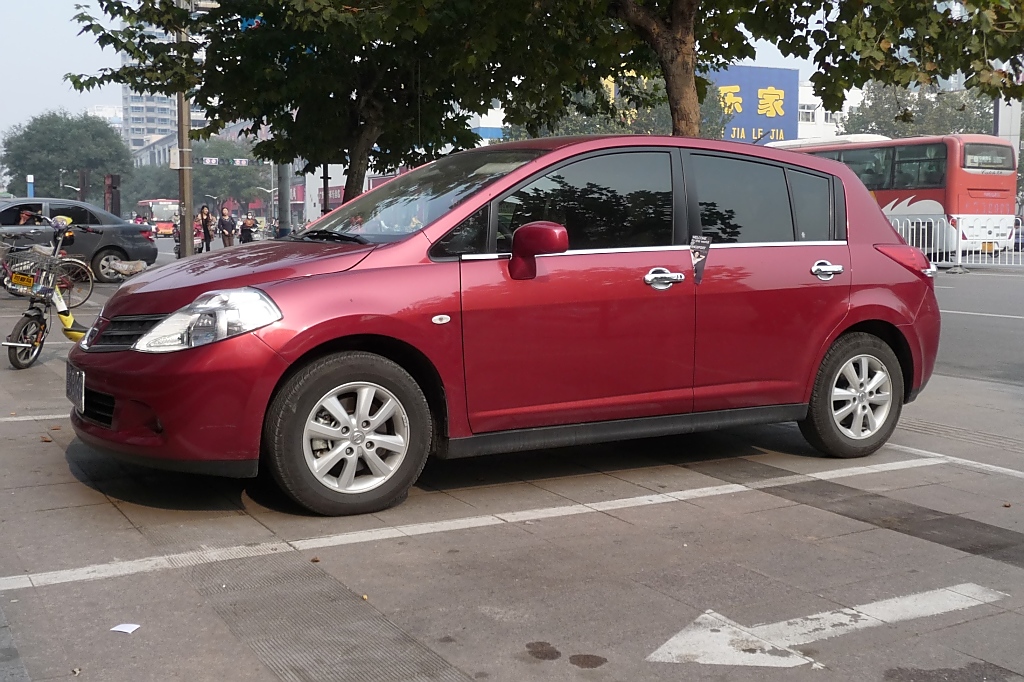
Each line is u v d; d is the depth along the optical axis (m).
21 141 120.44
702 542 4.68
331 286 4.82
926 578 4.26
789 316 5.96
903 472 6.07
